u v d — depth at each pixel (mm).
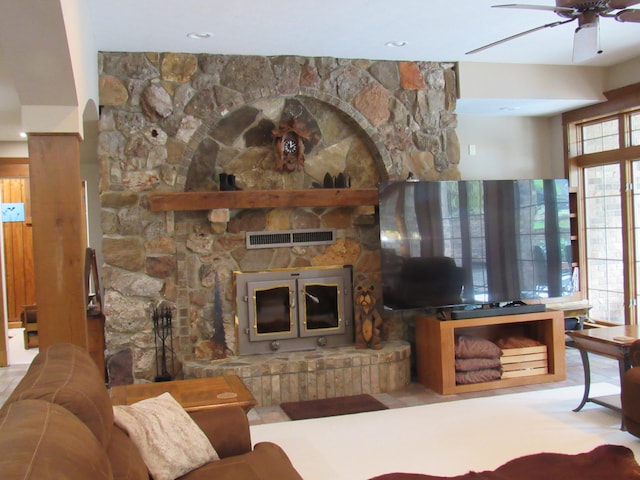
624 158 5789
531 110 6086
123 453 1864
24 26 2730
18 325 8695
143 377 4586
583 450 3309
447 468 3139
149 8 3750
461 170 6160
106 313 4535
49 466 1103
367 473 3119
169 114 4668
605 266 6137
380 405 4387
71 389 1695
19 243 8727
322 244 5098
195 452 2273
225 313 4852
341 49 4820
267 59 4887
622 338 3686
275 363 4559
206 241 4812
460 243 4965
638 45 5074
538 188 5207
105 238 4535
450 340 4637
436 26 4324
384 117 5191
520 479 2709
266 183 5035
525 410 4102
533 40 4770
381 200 4770
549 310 4988
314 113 5160
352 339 5129
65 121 3195
